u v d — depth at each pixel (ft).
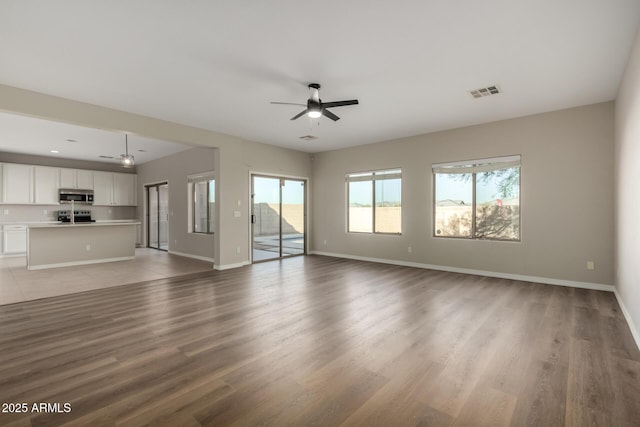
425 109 15.24
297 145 23.62
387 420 5.66
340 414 5.82
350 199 24.56
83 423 5.57
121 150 24.79
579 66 10.82
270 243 23.67
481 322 10.48
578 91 13.07
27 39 8.96
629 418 5.68
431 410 5.95
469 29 8.64
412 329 9.89
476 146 17.93
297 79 11.74
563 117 15.33
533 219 16.24
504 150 16.98
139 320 10.75
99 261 22.71
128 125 15.47
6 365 7.68
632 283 9.91
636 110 9.30
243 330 9.84
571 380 6.96
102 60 10.24
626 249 11.10
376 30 8.68
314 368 7.50
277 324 10.36
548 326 10.12
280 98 13.70
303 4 7.54
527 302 12.71
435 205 20.02
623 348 8.53
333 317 11.00
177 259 24.03
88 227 22.22
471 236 18.70
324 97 13.64
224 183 20.10
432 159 19.72
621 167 12.20
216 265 20.06
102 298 13.47
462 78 11.74
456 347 8.61
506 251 17.15
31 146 22.86
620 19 8.16
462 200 18.99
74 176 28.19
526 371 7.36
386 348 8.55
